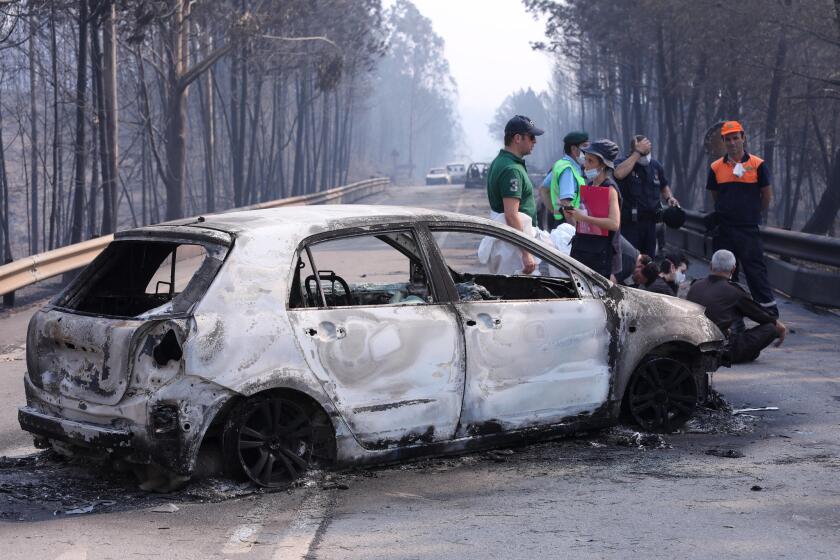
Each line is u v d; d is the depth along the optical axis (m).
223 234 5.58
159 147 60.88
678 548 4.56
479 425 6.19
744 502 5.42
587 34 58.62
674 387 7.16
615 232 9.08
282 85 74.25
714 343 7.25
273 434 5.54
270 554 4.51
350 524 5.00
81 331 5.51
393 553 4.52
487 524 4.99
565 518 5.10
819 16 31.59
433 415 6.00
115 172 32.56
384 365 5.82
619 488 5.75
